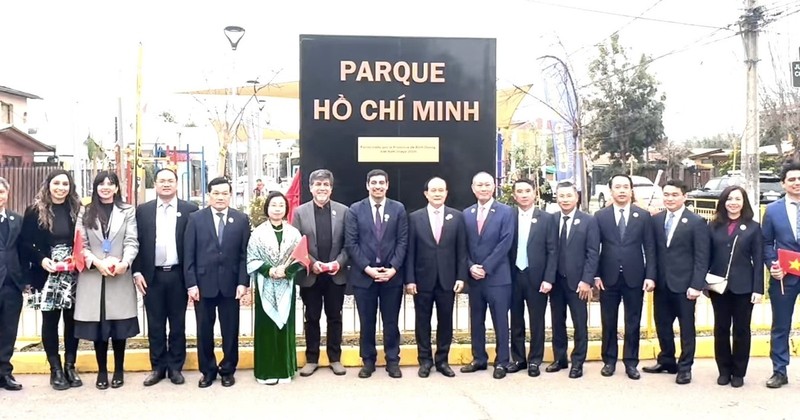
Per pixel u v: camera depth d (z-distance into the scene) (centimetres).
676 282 664
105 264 614
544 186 1875
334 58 820
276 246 655
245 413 582
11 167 1800
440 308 692
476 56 830
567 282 684
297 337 801
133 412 583
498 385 661
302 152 819
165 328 670
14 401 610
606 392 639
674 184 667
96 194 630
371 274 670
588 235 682
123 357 663
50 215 623
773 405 602
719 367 664
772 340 662
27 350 730
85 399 616
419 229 685
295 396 628
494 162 835
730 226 651
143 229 645
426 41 826
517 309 705
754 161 1598
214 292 645
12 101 4022
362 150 823
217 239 647
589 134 3588
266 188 2491
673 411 587
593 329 828
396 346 693
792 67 1086
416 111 827
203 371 659
